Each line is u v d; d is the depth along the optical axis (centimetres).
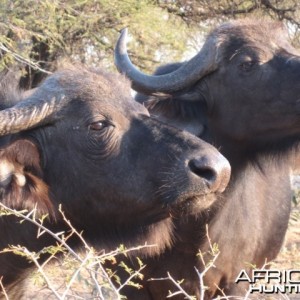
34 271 1090
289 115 1298
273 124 1313
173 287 1325
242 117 1331
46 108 1048
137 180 1028
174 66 1461
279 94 1301
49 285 869
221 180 997
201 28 2848
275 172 1384
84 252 1083
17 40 2406
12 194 1018
